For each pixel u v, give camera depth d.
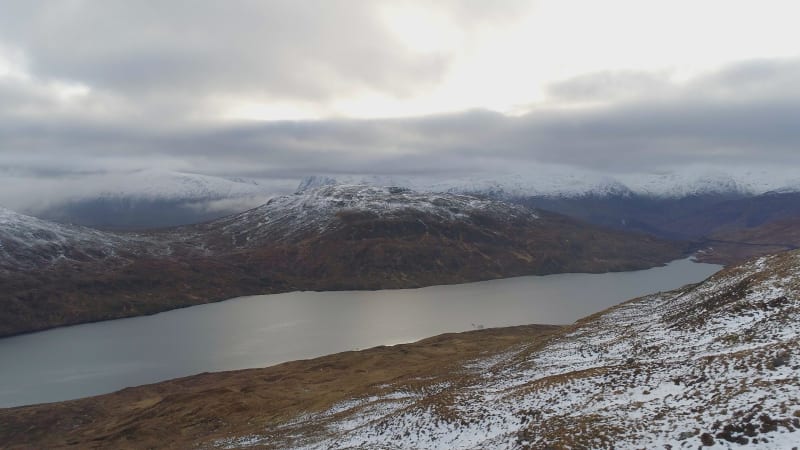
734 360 31.75
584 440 27.03
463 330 158.25
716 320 47.38
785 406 23.38
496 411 38.59
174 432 69.25
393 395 59.88
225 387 88.31
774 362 29.33
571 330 73.19
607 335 62.50
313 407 66.69
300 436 51.12
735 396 26.44
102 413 89.75
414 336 152.12
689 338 45.97
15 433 81.94
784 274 50.56
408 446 37.47
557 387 39.00
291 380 93.69
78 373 126.38
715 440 22.91
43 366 133.75
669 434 25.02
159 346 152.25
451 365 75.88
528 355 63.94
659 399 30.45
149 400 95.94
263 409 75.44
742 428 22.89
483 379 58.00
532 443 29.02
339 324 175.62
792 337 35.28
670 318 58.09
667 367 35.91
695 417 25.81
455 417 39.91
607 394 34.28
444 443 36.03
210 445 57.03
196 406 78.56
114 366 131.62
